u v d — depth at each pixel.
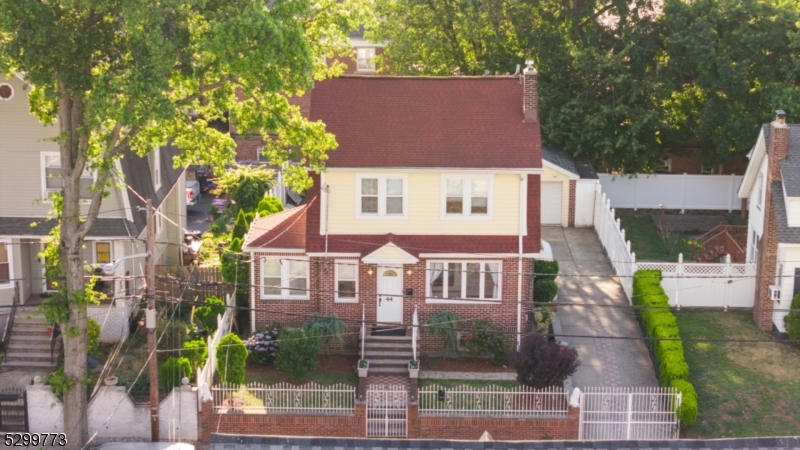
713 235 53.03
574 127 54.81
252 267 39.34
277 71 31.30
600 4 57.53
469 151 39.28
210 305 35.12
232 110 35.31
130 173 40.00
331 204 39.16
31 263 40.12
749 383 37.41
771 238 40.62
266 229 40.31
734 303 43.34
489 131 40.03
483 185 39.12
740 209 56.72
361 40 71.25
